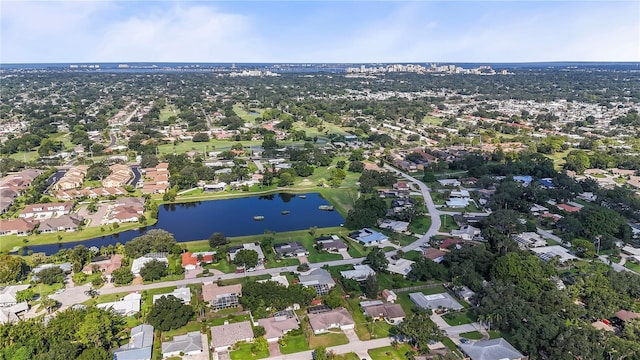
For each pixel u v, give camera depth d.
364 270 177.12
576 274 174.38
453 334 140.00
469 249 181.12
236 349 132.12
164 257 187.88
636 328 133.25
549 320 134.38
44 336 127.06
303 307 153.12
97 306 149.12
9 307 147.50
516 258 165.38
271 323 139.88
